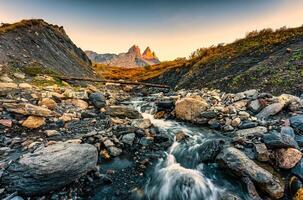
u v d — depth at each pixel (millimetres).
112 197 5348
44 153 5336
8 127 8094
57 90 13867
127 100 17469
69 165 5312
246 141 6867
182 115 10586
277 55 17297
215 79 20266
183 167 6648
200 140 8000
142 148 7570
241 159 5738
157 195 5664
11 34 22578
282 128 7227
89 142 7273
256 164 5727
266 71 15008
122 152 7270
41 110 9242
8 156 6219
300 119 7504
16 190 4738
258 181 5219
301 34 20656
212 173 6141
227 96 12797
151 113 12703
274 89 12398
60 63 25828
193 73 25797
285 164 5629
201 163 6598
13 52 19438
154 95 20906
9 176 4855
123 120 9797
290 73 13336
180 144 7793
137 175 6207
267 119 8805
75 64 30906
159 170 6473
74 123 9586
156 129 8969
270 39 24188
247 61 20297
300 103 9148
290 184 5203
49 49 27000
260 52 20984
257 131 7504
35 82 15734
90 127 9117
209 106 10883
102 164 6551
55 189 5172
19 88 12305
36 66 19391
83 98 12828
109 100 15312
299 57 14898
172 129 9320
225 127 8781
